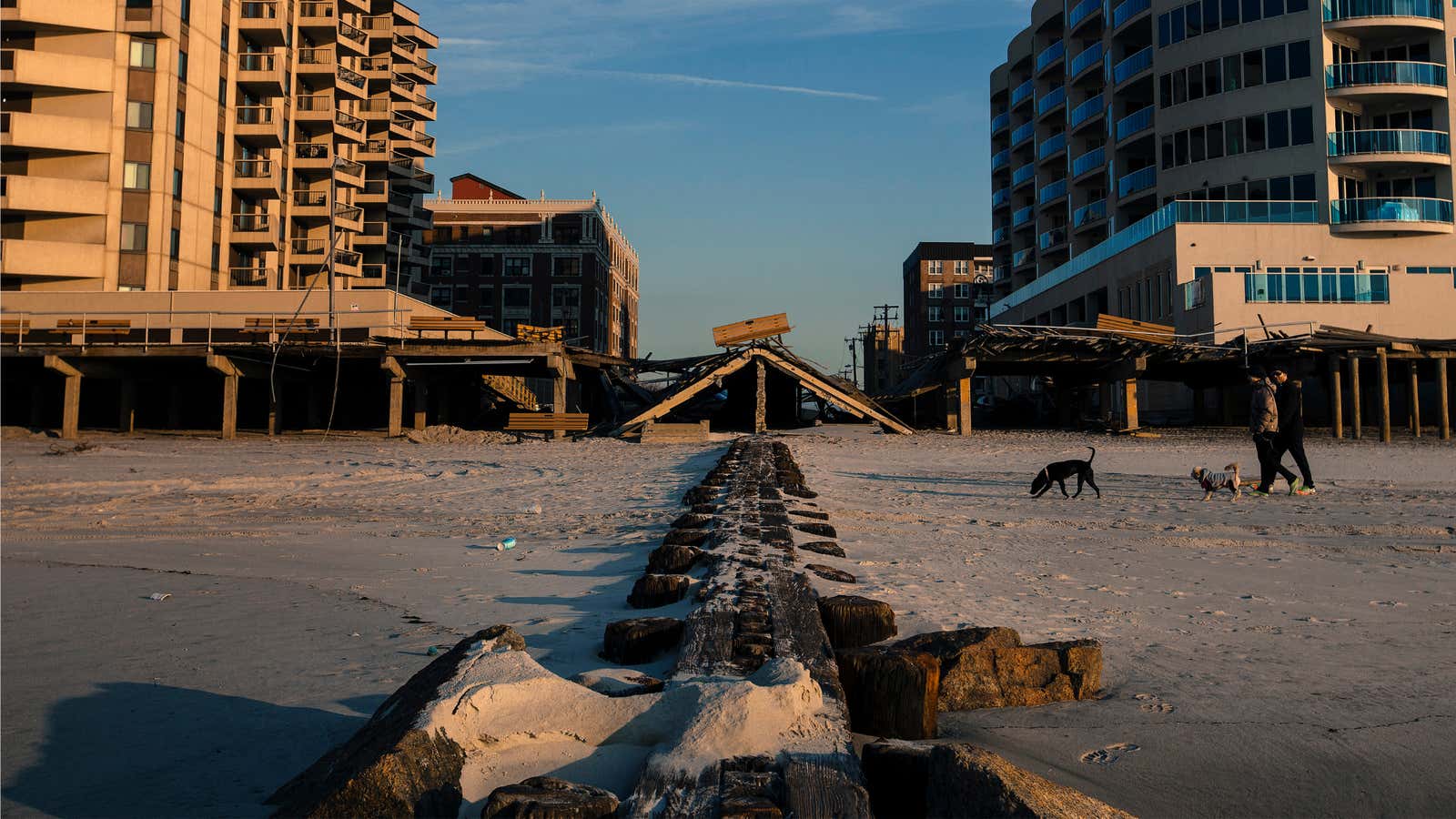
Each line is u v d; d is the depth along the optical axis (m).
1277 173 41.91
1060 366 38.34
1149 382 47.09
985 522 11.78
